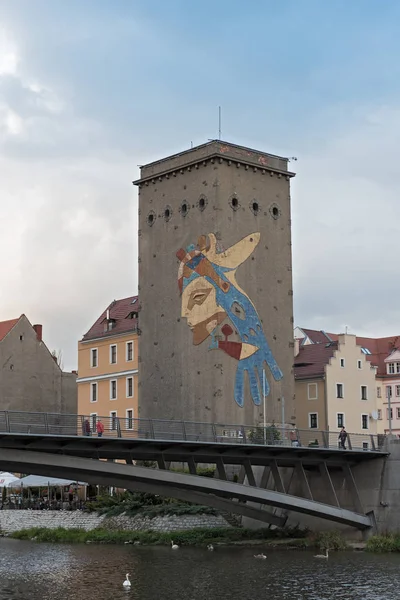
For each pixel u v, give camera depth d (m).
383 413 105.81
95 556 56.97
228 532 63.91
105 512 69.94
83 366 91.00
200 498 57.44
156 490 54.34
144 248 79.94
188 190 77.00
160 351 77.00
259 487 58.22
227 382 72.50
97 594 43.31
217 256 74.00
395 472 59.19
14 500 82.62
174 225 77.75
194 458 55.03
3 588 45.38
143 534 64.75
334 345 88.44
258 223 77.12
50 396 100.81
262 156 78.44
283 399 75.62
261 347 75.06
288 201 79.88
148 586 45.06
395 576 46.66
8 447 44.72
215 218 74.50
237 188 76.19
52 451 47.47
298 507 56.50
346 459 60.19
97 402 88.62
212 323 73.00
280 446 54.69
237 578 46.72
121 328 87.38
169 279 77.31
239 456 54.59
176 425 74.50
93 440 46.62
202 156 75.94
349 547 57.75
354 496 60.03
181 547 60.66
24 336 99.94
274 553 56.06
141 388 78.06
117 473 48.28
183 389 74.38
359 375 88.75
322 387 85.81
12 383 98.12
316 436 70.06
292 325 77.56
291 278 78.44
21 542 68.38
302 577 46.66
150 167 80.75
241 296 74.62
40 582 47.09
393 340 111.38
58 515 73.00
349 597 41.34
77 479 50.06
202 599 41.53
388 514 58.91
